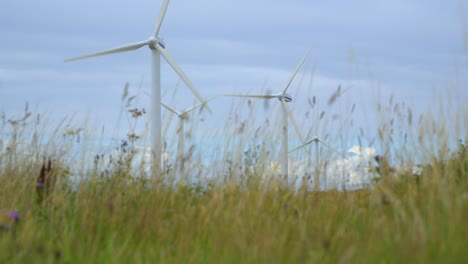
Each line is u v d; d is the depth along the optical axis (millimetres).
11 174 8156
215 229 6082
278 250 5117
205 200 7645
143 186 8023
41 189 7250
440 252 4691
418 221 5141
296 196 7102
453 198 5711
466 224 5051
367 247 5137
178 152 8375
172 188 7887
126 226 6582
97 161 8359
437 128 6863
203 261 5613
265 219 6145
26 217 6348
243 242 5395
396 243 4938
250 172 8109
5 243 5215
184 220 6484
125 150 8641
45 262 5055
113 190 7562
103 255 5660
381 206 6176
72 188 8156
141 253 5906
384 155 7289
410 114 7082
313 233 5559
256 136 8336
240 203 6336
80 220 6633
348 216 6309
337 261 4977
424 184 6246
